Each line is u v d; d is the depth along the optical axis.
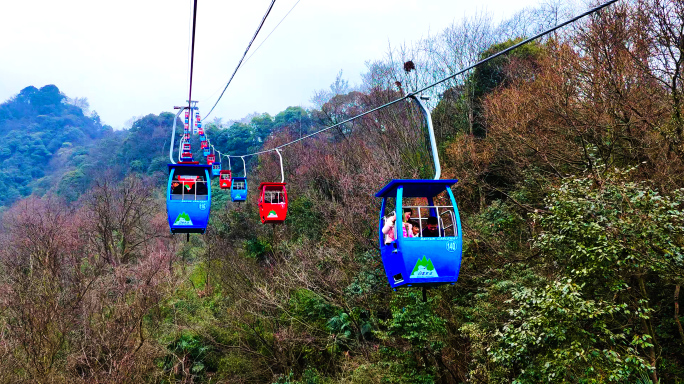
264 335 20.83
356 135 27.61
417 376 13.49
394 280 8.74
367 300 16.98
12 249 27.11
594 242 9.10
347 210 18.42
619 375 8.12
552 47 15.21
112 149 69.75
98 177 58.28
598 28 12.73
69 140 92.44
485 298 13.45
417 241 7.75
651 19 11.95
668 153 11.33
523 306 9.81
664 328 10.89
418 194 9.00
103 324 17.95
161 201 43.59
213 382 20.62
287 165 31.69
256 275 23.22
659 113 11.81
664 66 11.95
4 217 45.09
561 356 8.70
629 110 12.16
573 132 13.27
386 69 24.05
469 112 20.94
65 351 18.47
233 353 21.00
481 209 16.64
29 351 17.03
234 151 53.41
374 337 17.97
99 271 23.62
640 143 12.04
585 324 10.10
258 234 28.27
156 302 21.75
